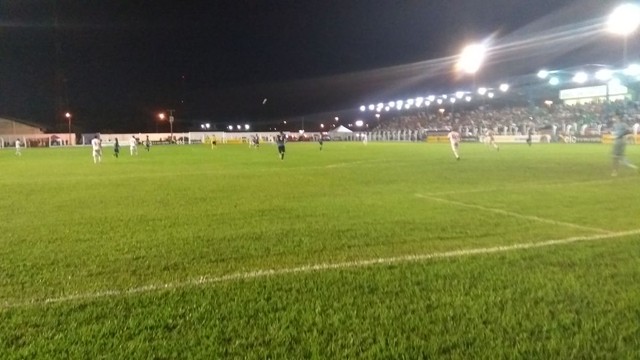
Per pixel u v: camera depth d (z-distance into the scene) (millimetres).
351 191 14836
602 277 6059
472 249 7516
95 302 5395
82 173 23594
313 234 8719
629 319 4801
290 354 4156
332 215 10625
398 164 26500
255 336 4500
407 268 6551
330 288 5785
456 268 6512
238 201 12977
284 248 7723
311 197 13578
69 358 4113
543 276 6117
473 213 10641
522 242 7922
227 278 6215
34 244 8117
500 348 4238
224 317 4941
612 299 5324
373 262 6859
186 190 15766
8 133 97750
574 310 5039
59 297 5570
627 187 14930
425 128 89562
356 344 4332
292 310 5109
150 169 25734
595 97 71000
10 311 5148
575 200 12367
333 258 7113
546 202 12086
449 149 45625
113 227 9531
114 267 6746
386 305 5223
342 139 100375
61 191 15984
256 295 5578
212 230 9156
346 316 4941
